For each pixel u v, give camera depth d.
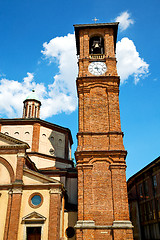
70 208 32.16
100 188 27.17
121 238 24.55
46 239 26.56
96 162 28.47
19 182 28.88
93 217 25.81
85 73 33.94
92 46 37.91
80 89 33.03
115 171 27.80
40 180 29.66
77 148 29.28
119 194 26.72
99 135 29.97
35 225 27.27
